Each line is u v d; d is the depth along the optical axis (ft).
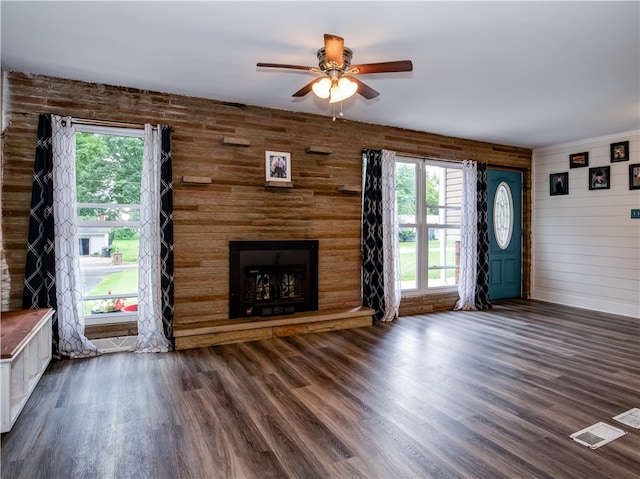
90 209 12.44
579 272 19.39
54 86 11.59
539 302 20.45
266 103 14.02
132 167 12.86
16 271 11.16
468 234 18.78
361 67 8.38
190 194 13.29
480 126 16.87
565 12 8.00
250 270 14.17
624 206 17.67
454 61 10.37
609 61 10.34
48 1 7.70
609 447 7.20
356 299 16.35
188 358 11.78
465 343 13.39
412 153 17.57
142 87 12.44
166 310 12.59
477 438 7.48
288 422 8.04
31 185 11.28
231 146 13.87
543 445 7.25
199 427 7.84
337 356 12.03
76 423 7.97
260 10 8.02
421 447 7.18
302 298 15.21
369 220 16.25
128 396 9.20
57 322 11.44
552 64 10.53
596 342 13.53
